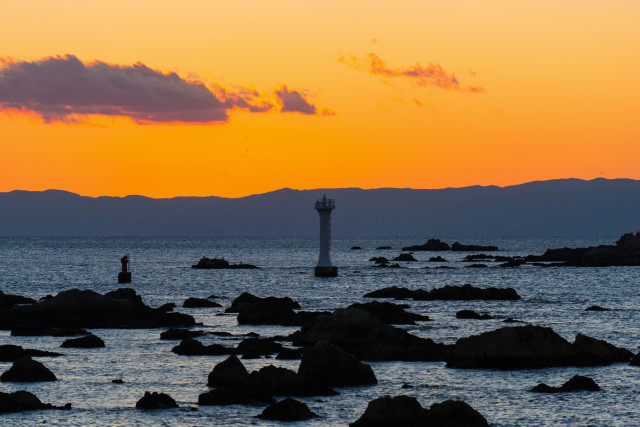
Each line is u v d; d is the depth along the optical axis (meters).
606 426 63.19
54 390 73.31
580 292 188.25
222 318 127.25
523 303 155.75
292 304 143.62
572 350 83.56
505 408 67.50
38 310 117.94
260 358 86.62
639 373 79.94
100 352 93.12
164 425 62.00
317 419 63.09
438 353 86.75
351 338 91.31
